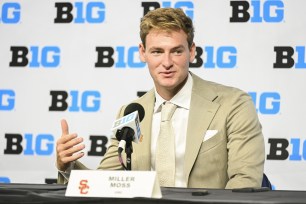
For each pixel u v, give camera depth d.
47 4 14.92
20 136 14.81
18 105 14.84
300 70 13.98
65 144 9.12
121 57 14.65
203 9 14.36
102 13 14.76
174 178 9.74
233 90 10.34
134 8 14.66
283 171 13.89
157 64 9.69
